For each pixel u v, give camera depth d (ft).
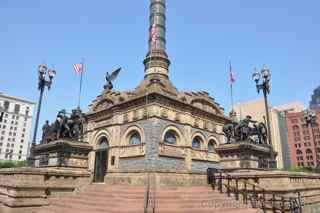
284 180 62.49
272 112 331.57
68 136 88.02
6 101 397.60
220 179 76.33
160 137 85.05
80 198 67.21
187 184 87.97
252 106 305.53
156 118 85.51
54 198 68.69
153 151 81.76
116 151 94.27
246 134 84.23
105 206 58.49
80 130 92.73
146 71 118.73
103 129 104.27
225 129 89.81
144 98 89.61
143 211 53.98
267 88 80.53
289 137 342.64
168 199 63.16
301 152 328.29
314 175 78.02
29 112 423.23
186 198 65.10
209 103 111.55
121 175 88.28
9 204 61.98
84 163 87.71
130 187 73.67
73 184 74.13
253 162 80.89
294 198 56.90
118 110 99.19
